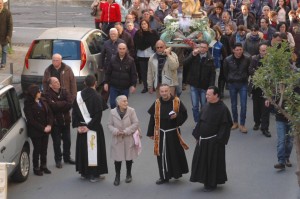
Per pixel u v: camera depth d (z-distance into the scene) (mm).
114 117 25797
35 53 38000
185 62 33219
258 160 29234
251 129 33969
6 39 45094
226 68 33188
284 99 22766
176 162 26016
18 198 24656
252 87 32562
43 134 26516
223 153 25312
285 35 34125
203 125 25047
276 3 53031
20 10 76250
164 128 25750
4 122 24156
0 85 25297
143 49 40531
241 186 26109
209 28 39062
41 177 26906
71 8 79312
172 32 38312
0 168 21781
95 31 41469
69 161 28500
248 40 38688
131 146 25828
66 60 37500
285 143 27688
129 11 50094
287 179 26891
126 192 25406
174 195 25109
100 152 26219
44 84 30391
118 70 33938
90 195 25094
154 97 40000
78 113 25828
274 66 20797
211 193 25297
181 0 38719
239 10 52500
